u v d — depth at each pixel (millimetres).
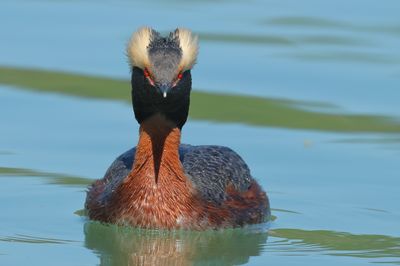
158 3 30984
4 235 17297
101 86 24938
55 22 28734
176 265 16297
